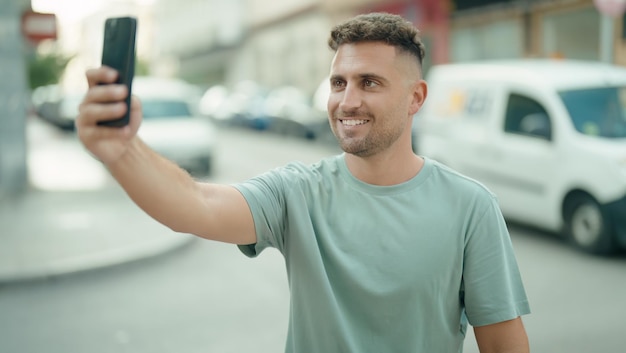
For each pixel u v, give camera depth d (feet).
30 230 26.53
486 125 26.02
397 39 5.58
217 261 23.02
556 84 23.88
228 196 5.50
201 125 42.65
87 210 30.96
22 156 38.19
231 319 17.21
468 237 5.74
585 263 21.36
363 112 5.59
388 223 5.70
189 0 164.04
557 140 23.07
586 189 22.00
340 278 5.71
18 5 37.14
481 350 5.97
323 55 92.84
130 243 24.02
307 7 96.02
